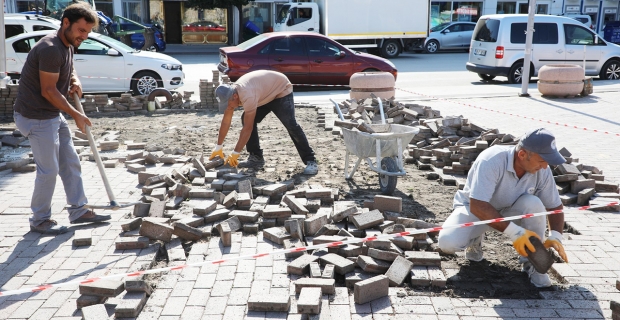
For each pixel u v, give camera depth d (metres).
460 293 3.95
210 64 22.58
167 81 13.64
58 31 4.68
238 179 6.39
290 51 14.67
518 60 16.39
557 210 4.02
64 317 3.56
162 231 4.71
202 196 5.84
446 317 3.54
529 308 3.65
